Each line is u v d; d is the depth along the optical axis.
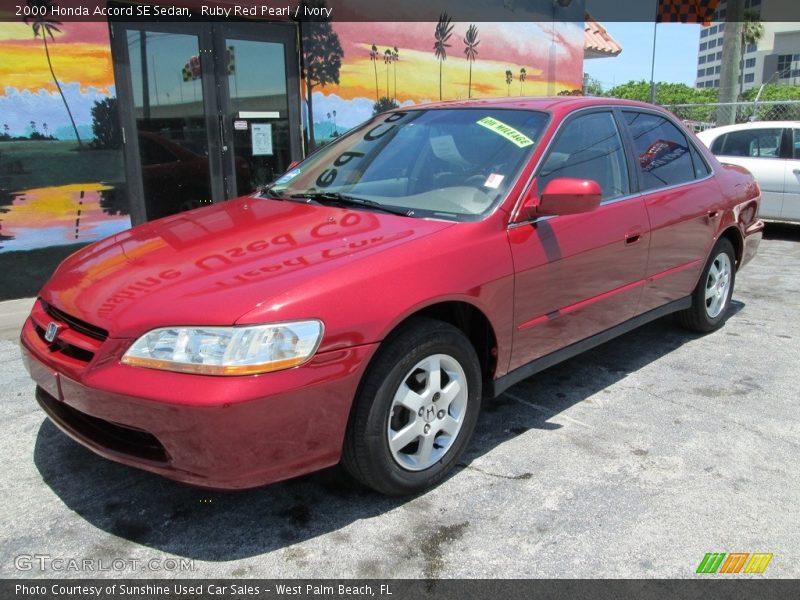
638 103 4.32
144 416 2.34
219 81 6.82
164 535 2.62
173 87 6.50
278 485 2.97
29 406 3.73
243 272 2.58
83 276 2.85
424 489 2.92
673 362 4.48
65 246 6.05
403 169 3.57
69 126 5.90
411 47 8.54
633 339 4.95
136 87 6.24
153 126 6.42
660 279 4.20
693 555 2.52
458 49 9.17
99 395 2.41
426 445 2.85
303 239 2.90
